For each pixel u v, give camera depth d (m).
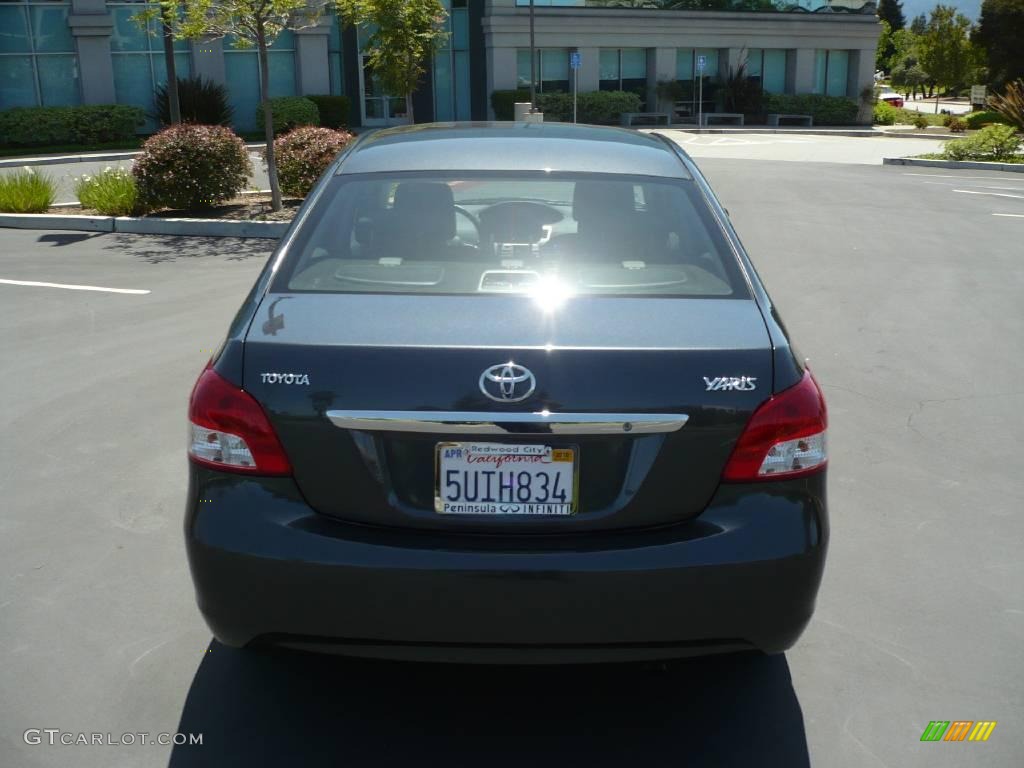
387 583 2.56
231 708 3.12
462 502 2.63
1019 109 29.03
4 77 27.44
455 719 3.08
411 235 3.31
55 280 9.62
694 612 2.60
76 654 3.40
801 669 3.38
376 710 3.12
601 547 2.59
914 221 14.23
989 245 12.25
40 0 27.48
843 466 5.20
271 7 13.17
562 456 2.61
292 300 2.93
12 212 13.45
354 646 2.65
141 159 12.76
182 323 7.95
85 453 5.24
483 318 2.78
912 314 8.59
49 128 25.91
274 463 2.65
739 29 39.16
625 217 3.37
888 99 60.06
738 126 38.31
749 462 2.65
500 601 2.56
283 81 31.58
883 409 6.10
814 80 41.81
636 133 4.19
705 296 2.99
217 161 12.86
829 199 16.59
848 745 2.98
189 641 3.50
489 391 2.57
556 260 3.22
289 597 2.61
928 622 3.69
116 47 28.78
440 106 36.56
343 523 2.65
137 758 2.88
